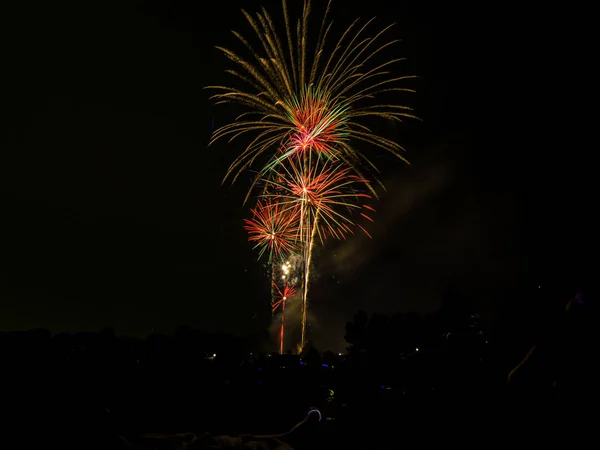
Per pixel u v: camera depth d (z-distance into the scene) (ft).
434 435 13.10
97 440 12.21
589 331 10.84
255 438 13.79
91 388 13.03
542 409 11.51
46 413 12.25
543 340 11.39
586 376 10.84
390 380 14.43
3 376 12.38
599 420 10.77
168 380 14.65
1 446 11.62
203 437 13.20
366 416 13.93
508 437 11.85
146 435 13.16
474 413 13.14
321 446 13.75
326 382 15.30
